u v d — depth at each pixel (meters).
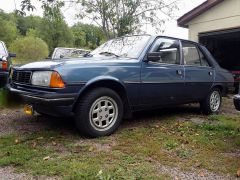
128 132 5.05
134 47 5.56
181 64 6.04
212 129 5.41
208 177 3.47
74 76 4.44
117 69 4.91
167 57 5.79
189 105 7.84
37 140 4.54
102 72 4.73
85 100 4.56
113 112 4.90
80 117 4.57
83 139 4.64
